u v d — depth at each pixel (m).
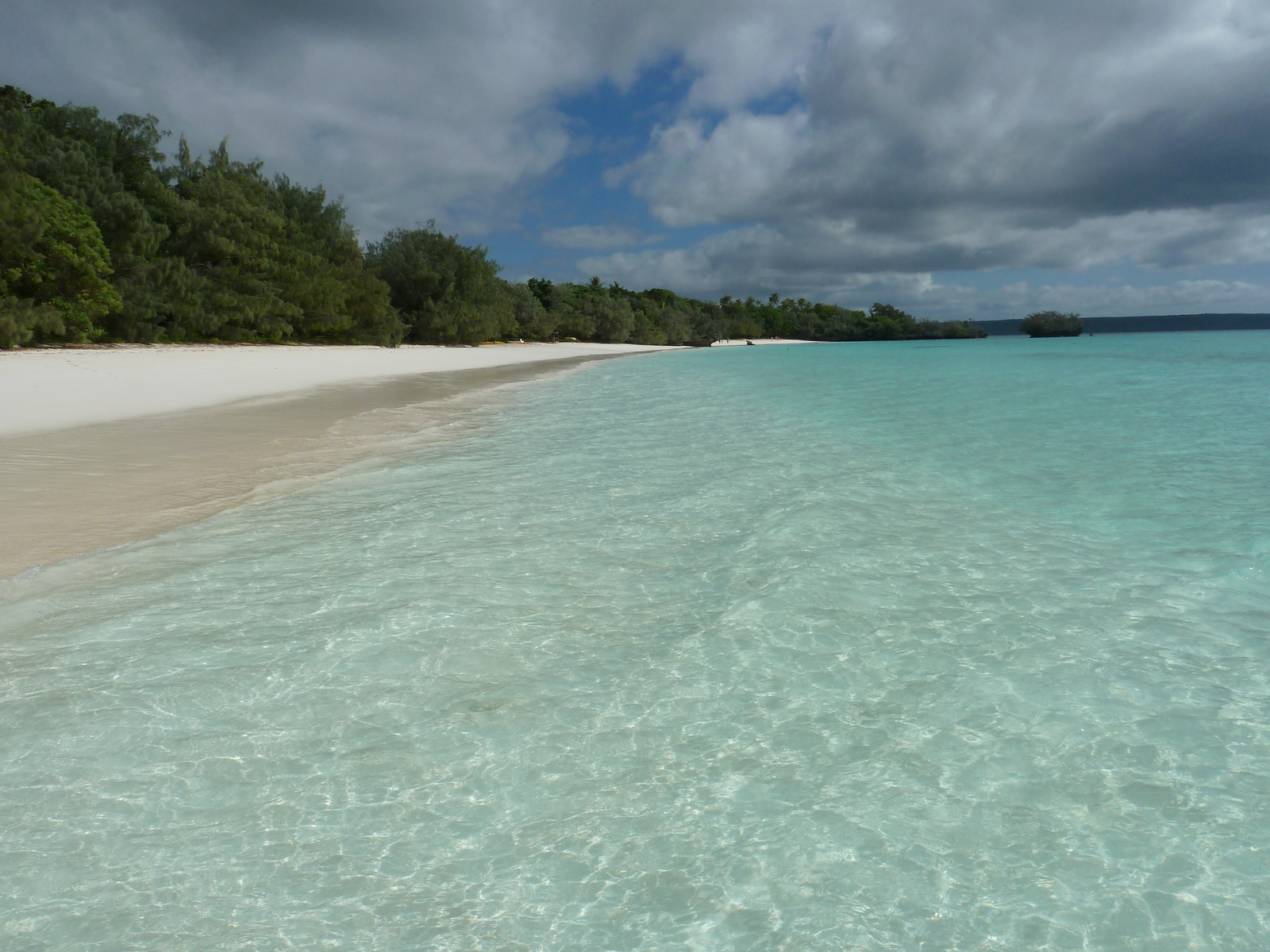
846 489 6.19
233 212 31.45
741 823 2.06
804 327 117.25
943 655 3.09
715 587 3.84
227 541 4.59
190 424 9.76
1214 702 2.72
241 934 1.66
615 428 10.20
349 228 42.19
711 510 5.44
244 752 2.35
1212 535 4.85
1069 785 2.24
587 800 2.15
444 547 4.49
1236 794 2.19
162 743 2.38
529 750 2.40
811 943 1.65
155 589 3.74
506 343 58.41
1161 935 1.68
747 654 3.09
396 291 48.03
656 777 2.27
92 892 1.77
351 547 4.49
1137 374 21.19
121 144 28.64
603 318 71.88
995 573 4.10
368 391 16.03
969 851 1.96
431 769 2.28
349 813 2.08
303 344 35.34
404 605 3.56
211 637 3.16
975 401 13.95
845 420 11.17
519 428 10.18
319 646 3.09
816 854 1.94
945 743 2.46
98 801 2.10
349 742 2.41
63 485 6.03
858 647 3.16
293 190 40.22
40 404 11.11
